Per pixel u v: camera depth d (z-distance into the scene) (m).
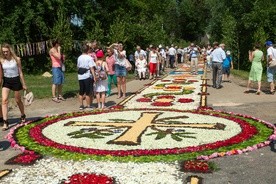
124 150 4.82
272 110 7.77
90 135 5.69
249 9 25.55
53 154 4.73
